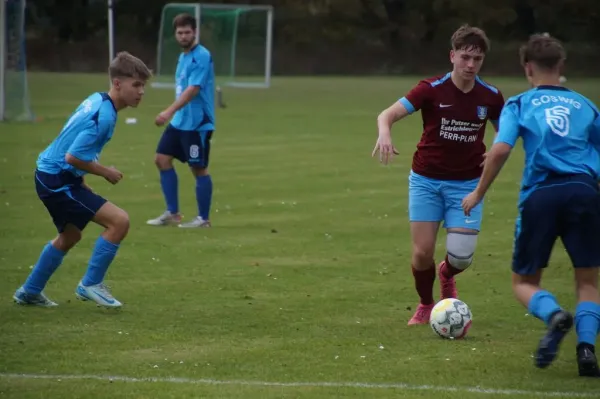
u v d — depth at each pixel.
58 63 142.38
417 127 68.44
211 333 16.92
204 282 21.48
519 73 146.62
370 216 31.47
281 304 19.41
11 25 62.97
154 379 13.93
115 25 147.38
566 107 14.47
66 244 18.73
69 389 13.34
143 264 23.44
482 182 14.62
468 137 17.25
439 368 14.65
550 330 13.66
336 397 13.07
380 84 123.19
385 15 151.62
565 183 14.04
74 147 17.55
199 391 13.30
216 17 107.62
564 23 148.62
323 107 85.19
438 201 17.56
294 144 55.31
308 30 150.62
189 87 28.19
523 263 14.39
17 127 60.16
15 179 38.62
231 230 28.67
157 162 29.36
